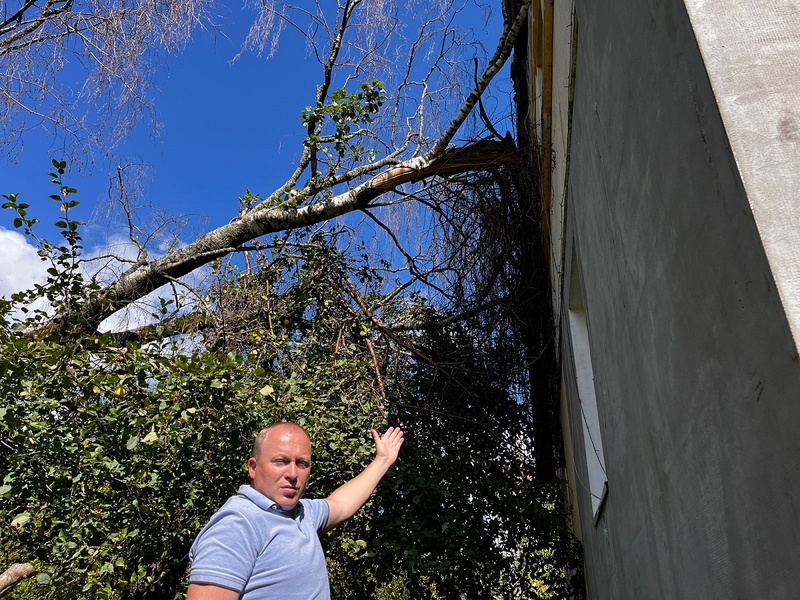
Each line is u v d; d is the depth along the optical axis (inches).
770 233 45.4
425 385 305.6
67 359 176.4
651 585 100.2
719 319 55.2
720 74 53.0
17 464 172.1
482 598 270.5
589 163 132.9
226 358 214.4
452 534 253.0
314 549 83.5
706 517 64.4
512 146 313.4
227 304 291.0
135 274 302.2
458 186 317.4
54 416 179.0
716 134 52.8
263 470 84.9
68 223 222.1
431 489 253.8
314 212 317.1
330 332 305.4
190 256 314.2
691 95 58.6
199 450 188.9
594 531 193.8
